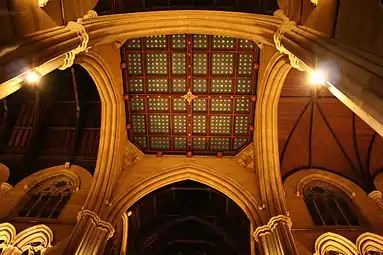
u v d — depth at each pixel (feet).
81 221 35.19
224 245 53.01
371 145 45.98
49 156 46.75
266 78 40.50
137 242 51.98
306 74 44.32
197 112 46.14
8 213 38.99
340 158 45.96
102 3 42.39
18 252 35.09
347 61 18.31
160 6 43.14
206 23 39.42
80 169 44.91
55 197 42.24
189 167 45.57
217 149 47.52
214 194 53.36
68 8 30.32
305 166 45.78
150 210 53.42
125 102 45.85
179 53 43.06
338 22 21.35
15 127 48.32
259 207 38.78
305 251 34.91
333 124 46.85
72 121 49.01
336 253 35.04
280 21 34.58
